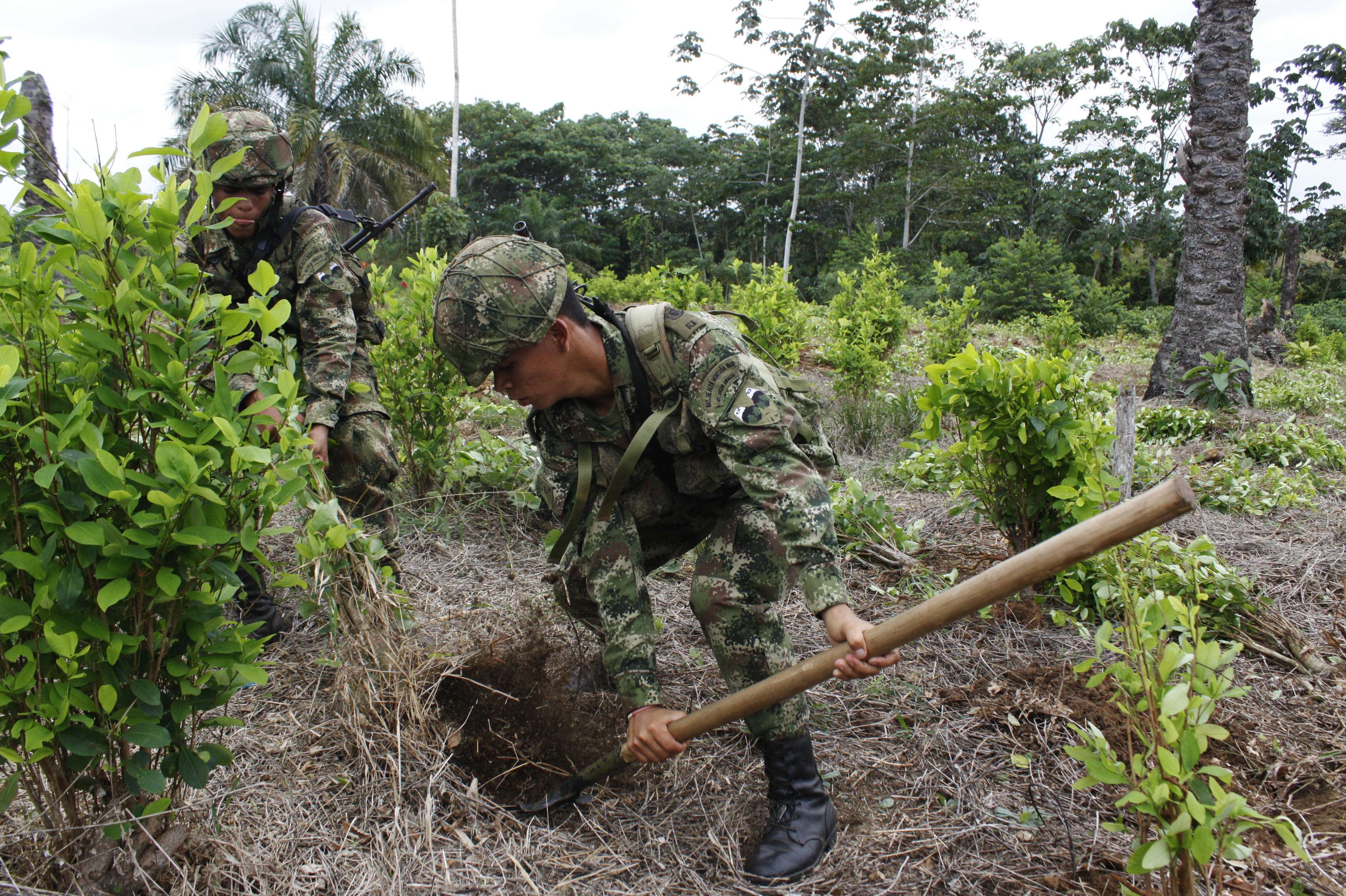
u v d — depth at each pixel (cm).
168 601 174
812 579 188
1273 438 631
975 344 1355
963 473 389
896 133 4553
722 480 218
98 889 177
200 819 201
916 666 310
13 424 153
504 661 279
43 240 162
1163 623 179
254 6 2783
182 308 171
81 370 164
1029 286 2783
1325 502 516
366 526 322
